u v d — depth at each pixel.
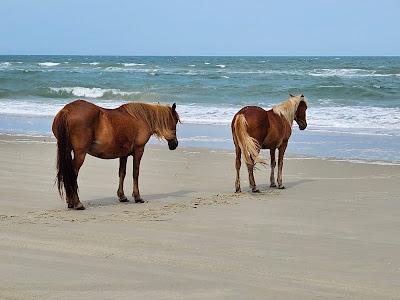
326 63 108.38
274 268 5.93
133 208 9.09
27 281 5.23
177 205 9.38
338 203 9.70
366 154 15.66
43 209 8.83
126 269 5.71
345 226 8.00
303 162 14.42
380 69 69.69
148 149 16.20
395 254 6.55
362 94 34.25
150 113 9.59
